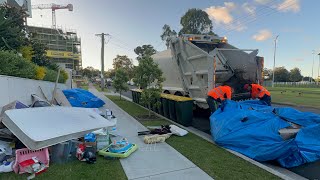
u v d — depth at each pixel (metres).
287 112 6.21
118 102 15.77
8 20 10.07
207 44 10.65
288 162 4.79
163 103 9.95
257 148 5.00
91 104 12.16
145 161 4.70
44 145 4.15
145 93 9.62
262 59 9.70
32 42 13.38
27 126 4.31
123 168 4.34
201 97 9.32
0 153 4.27
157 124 8.38
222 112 6.65
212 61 8.42
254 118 5.66
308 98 20.02
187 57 9.80
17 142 4.64
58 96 9.31
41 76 9.63
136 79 9.84
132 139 6.28
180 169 4.31
